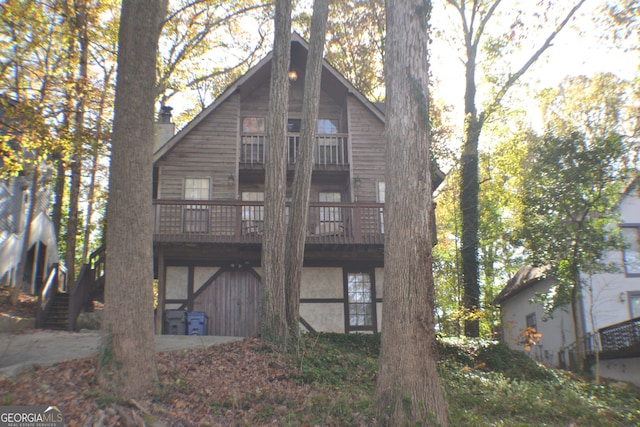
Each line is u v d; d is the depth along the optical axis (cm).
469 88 2208
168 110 2075
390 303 791
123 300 796
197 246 1595
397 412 745
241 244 1581
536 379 1377
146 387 792
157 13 867
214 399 819
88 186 2298
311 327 1684
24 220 1783
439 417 746
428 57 878
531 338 1700
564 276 1518
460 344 1509
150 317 818
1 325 1213
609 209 1559
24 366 833
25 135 1359
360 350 1423
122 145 818
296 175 1317
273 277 1184
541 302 1692
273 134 1241
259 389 889
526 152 2192
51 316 1459
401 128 834
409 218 804
